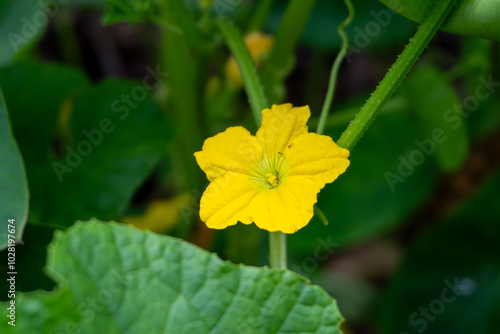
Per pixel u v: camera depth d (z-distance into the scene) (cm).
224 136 34
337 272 60
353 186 49
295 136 34
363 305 57
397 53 60
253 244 49
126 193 43
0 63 45
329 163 33
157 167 64
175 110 49
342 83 68
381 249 62
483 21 34
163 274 32
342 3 50
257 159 34
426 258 49
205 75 47
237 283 32
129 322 31
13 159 36
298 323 32
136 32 71
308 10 43
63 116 50
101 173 43
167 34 47
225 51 54
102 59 69
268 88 46
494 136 55
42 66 44
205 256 32
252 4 56
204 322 32
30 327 31
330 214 48
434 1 35
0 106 36
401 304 49
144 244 32
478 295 48
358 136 35
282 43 44
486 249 49
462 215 49
